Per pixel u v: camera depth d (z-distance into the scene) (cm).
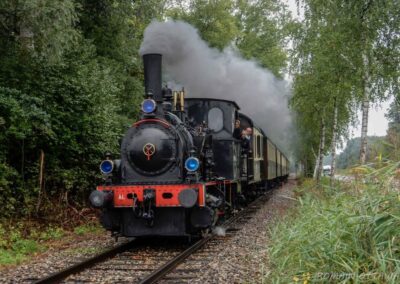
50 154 1283
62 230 1156
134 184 977
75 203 1373
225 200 1239
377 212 554
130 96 1859
